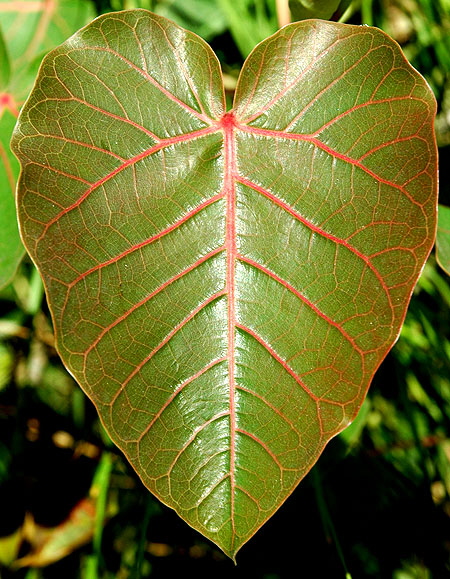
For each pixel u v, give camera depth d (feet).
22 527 0.91
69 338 0.59
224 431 0.61
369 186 0.62
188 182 0.63
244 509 0.60
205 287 0.62
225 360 0.62
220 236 0.63
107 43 0.61
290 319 0.62
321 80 0.62
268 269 0.62
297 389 0.61
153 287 0.61
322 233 0.62
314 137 0.63
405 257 0.61
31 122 0.60
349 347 0.61
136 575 0.83
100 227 0.61
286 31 0.62
